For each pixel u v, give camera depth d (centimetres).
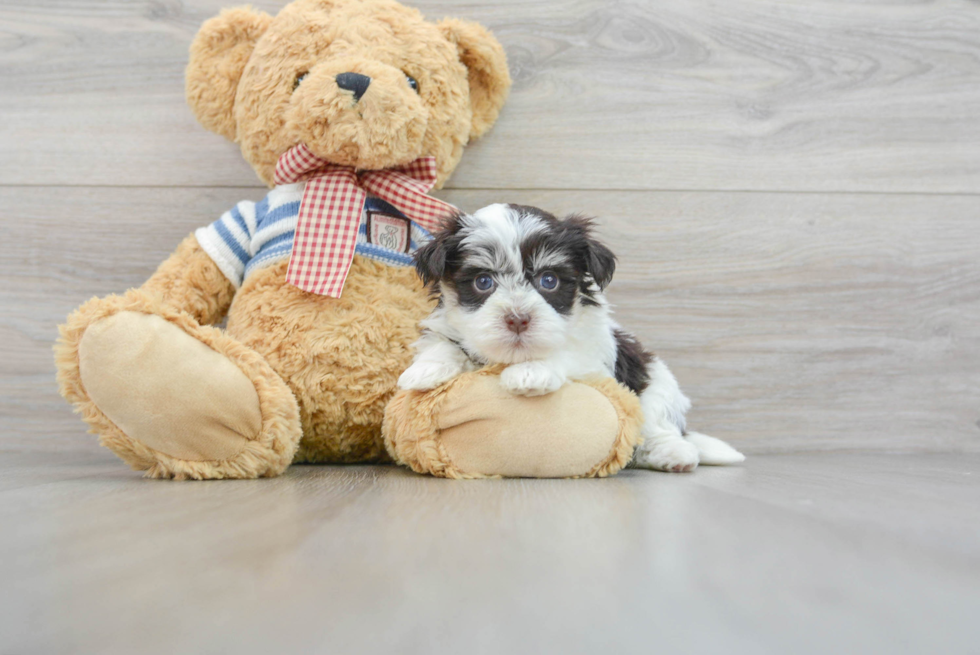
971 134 239
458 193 233
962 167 240
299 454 193
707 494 129
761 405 238
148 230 231
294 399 170
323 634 55
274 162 202
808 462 213
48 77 228
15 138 228
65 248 229
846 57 240
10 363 226
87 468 189
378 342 184
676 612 60
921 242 241
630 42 235
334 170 195
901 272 240
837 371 239
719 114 237
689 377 237
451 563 76
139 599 63
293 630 55
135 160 230
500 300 160
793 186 239
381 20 197
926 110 239
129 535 89
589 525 97
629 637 54
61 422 226
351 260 186
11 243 228
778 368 238
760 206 238
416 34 197
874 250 240
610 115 235
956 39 241
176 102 230
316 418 183
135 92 230
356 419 184
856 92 240
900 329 240
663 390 196
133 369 152
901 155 239
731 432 238
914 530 95
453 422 159
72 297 229
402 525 97
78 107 229
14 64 227
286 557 78
